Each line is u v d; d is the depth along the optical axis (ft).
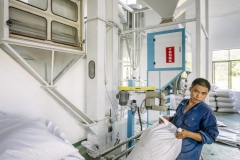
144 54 18.58
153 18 18.86
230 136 10.03
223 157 7.86
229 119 14.51
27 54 6.54
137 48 15.78
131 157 4.96
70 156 4.62
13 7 6.00
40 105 7.63
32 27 6.64
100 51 8.52
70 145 4.66
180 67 8.77
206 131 4.15
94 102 8.55
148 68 9.70
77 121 9.46
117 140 9.08
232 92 17.74
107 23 9.06
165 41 9.16
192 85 4.46
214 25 18.70
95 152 7.80
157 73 9.41
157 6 8.32
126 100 7.74
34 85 7.35
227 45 18.16
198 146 4.42
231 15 17.78
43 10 6.97
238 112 16.88
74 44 8.50
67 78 8.86
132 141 7.93
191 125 4.35
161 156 4.40
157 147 4.53
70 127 9.10
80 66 9.63
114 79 9.76
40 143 4.03
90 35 8.56
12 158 3.43
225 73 18.86
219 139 9.57
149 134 4.96
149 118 12.75
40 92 7.61
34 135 4.19
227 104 16.96
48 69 7.39
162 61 9.27
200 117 4.26
